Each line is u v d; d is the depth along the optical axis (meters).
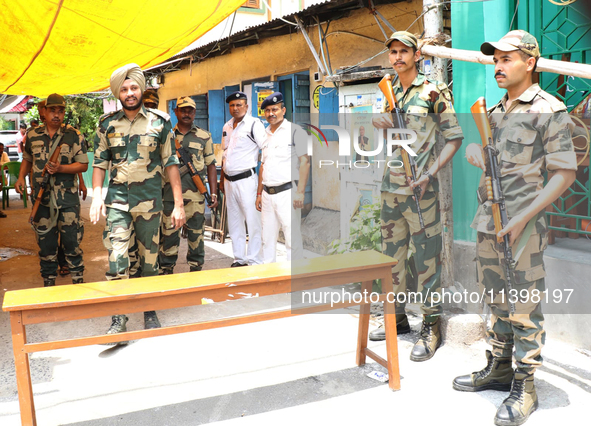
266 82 8.02
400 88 3.73
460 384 3.20
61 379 3.52
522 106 2.80
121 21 4.55
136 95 4.02
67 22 4.48
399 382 3.24
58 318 2.73
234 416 2.99
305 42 7.20
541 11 4.12
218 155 9.56
